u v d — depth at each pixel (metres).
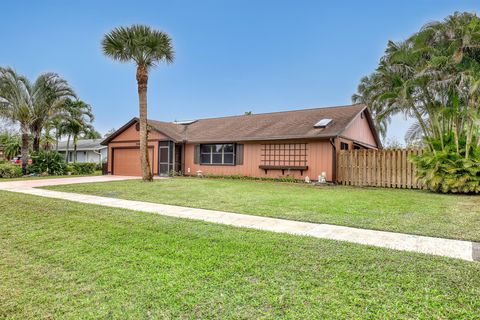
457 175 10.05
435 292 2.92
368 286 3.06
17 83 19.08
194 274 3.41
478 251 4.14
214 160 17.58
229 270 3.50
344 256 3.90
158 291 3.03
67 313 2.67
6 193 9.78
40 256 4.07
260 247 4.28
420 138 13.18
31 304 2.84
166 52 13.67
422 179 11.06
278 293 2.94
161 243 4.52
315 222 5.93
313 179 14.49
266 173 15.84
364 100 25.45
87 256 4.03
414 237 4.86
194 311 2.66
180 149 18.84
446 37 11.21
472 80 9.62
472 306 2.67
